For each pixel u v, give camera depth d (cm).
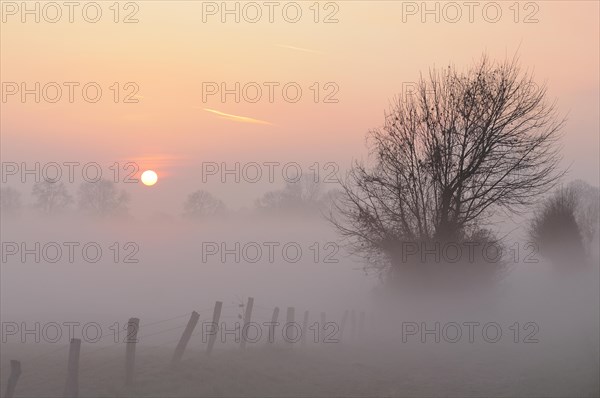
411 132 3694
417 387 1966
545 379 1952
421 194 3669
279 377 1973
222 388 1697
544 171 3616
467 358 2598
